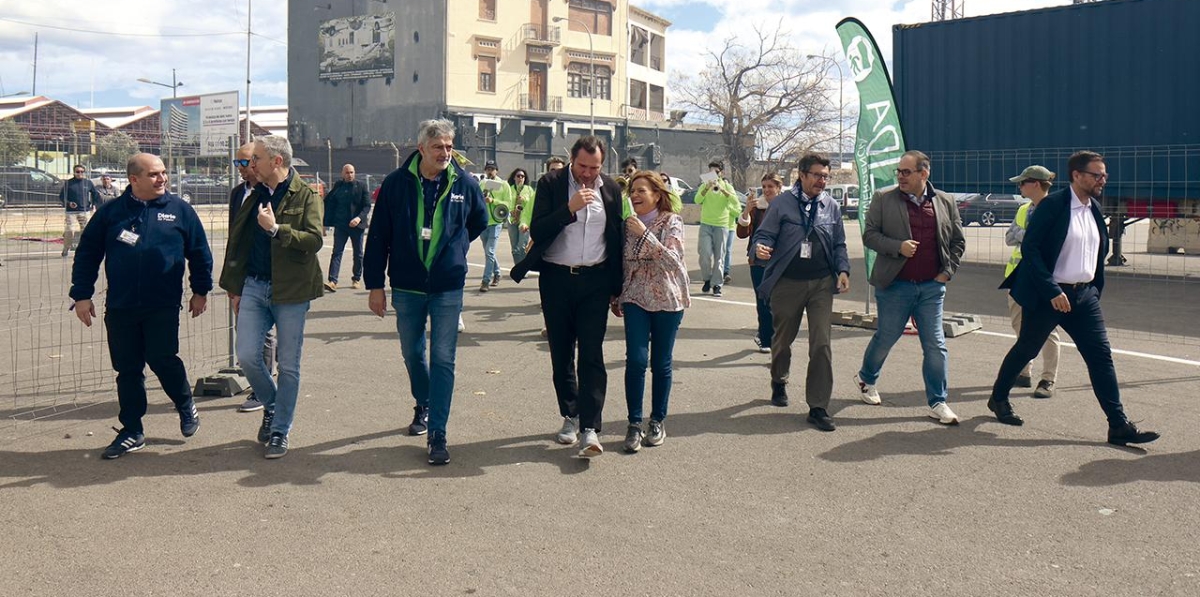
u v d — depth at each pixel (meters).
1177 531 4.16
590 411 5.16
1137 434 5.43
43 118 51.53
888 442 5.57
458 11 49.09
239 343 5.25
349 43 52.91
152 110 65.88
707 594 3.51
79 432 5.70
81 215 15.27
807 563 3.81
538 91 52.75
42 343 8.92
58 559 3.79
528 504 4.48
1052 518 4.33
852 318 9.78
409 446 5.44
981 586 3.59
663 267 5.29
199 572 3.68
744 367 7.76
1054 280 5.57
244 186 5.55
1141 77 14.72
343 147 52.75
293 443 5.49
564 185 5.25
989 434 5.75
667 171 57.16
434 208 5.17
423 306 5.32
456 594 3.50
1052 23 15.58
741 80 53.12
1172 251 20.62
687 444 5.52
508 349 8.52
